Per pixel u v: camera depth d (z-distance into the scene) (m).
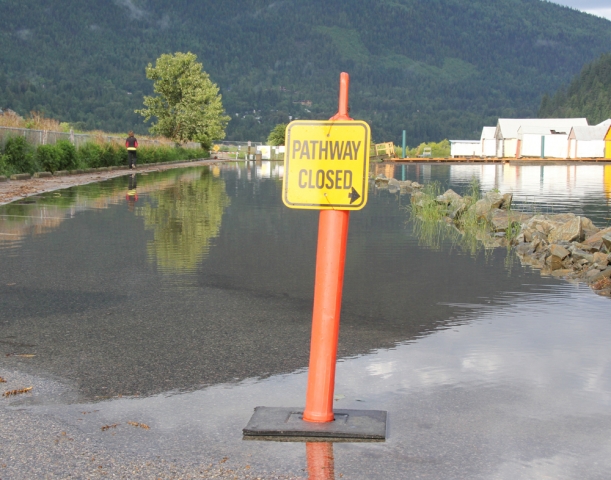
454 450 3.20
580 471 3.01
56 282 6.94
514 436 3.36
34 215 12.58
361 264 8.36
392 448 3.21
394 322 5.61
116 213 13.19
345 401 3.82
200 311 5.89
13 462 3.06
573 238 10.03
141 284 6.92
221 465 3.04
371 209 15.48
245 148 81.06
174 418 3.58
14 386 4.05
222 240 10.01
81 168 28.62
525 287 7.05
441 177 32.47
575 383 4.13
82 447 3.22
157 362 4.52
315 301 3.48
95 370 4.35
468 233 11.52
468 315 5.86
